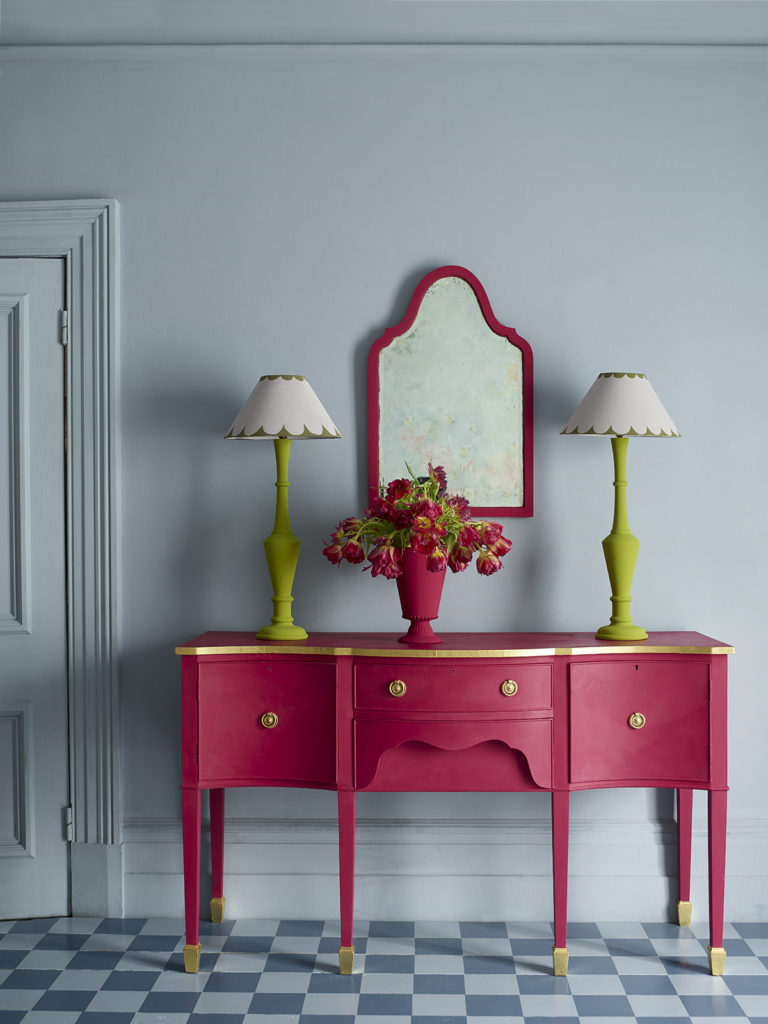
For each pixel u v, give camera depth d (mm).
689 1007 2482
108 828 3078
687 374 3086
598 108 3096
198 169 3105
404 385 3074
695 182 3086
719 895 2666
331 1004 2500
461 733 2631
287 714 2695
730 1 2850
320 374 3105
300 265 3104
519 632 3082
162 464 3117
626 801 3070
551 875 3043
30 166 3109
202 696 2686
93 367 3098
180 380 3109
